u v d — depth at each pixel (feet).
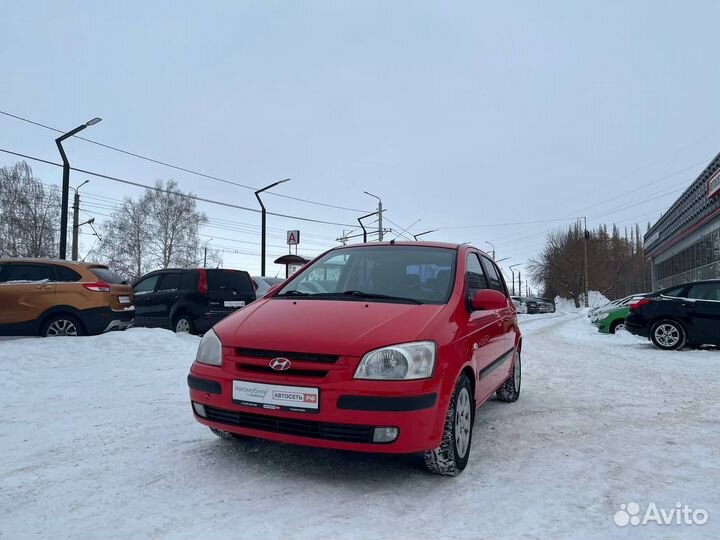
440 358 10.73
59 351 27.78
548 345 44.80
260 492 10.19
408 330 10.89
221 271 41.45
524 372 27.63
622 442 14.21
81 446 13.04
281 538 8.32
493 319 15.48
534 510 9.63
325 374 10.29
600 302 209.36
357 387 10.03
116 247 168.35
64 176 56.49
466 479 11.18
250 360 10.96
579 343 47.01
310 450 12.75
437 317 11.68
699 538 8.60
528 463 12.35
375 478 11.05
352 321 11.27
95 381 22.44
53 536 8.34
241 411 10.88
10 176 140.15
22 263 32.19
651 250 152.87
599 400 20.06
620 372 27.58
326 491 10.30
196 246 175.32
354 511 9.41
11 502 9.64
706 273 89.20
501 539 8.45
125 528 8.63
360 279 14.28
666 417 17.22
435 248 15.20
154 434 14.11
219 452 12.54
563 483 11.05
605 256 225.97
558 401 19.88
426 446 10.26
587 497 10.32
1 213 138.31
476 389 12.89
